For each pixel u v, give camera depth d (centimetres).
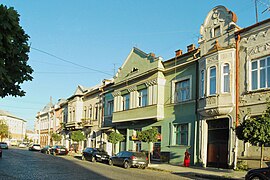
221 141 2266
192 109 2545
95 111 4481
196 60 2548
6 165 2189
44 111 7944
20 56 664
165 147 2792
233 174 1808
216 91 2241
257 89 2022
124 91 3447
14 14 612
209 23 2466
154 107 2877
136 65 3288
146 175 1809
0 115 12331
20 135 14175
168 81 2884
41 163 2488
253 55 2069
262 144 1526
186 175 1895
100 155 2950
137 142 3250
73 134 4400
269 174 1250
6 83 639
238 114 2086
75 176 1636
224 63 2233
